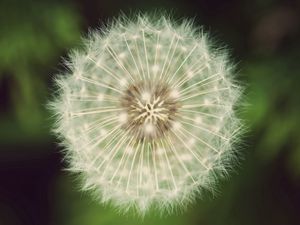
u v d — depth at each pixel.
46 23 0.16
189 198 0.11
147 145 0.11
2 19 0.16
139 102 0.11
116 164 0.11
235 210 0.15
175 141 0.11
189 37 0.11
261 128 0.15
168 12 0.16
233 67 0.12
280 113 0.15
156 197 0.11
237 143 0.11
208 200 0.15
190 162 0.11
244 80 0.15
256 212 0.16
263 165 0.16
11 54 0.16
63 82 0.11
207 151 0.11
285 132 0.15
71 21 0.16
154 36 0.11
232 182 0.16
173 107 0.11
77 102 0.11
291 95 0.15
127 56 0.11
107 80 0.11
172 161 0.11
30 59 0.16
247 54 0.16
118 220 0.15
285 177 0.16
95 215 0.15
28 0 0.16
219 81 0.11
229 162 0.11
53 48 0.16
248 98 0.15
